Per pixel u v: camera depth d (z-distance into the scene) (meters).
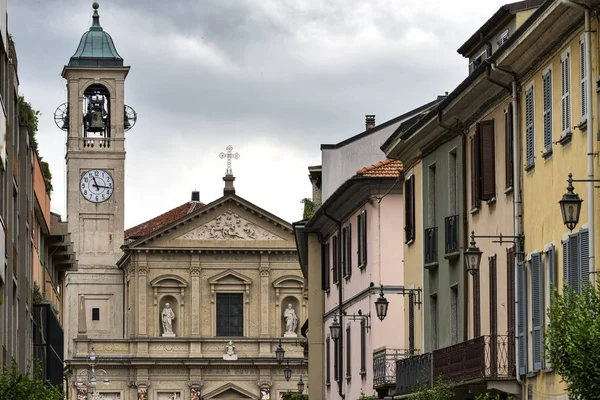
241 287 132.62
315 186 85.88
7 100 46.53
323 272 79.69
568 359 26.64
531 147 38.78
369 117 85.50
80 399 126.81
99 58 137.12
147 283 131.25
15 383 40.53
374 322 64.56
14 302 52.44
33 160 60.88
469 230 46.66
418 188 54.00
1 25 43.50
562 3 32.69
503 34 45.00
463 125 47.19
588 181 31.33
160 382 129.62
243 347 131.12
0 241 44.53
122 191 136.62
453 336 48.84
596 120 32.41
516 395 40.56
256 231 133.00
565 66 35.16
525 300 39.09
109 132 137.25
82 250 135.62
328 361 78.38
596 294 27.61
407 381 52.16
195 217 132.25
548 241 36.97
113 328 135.00
